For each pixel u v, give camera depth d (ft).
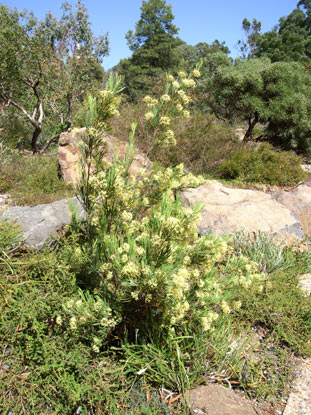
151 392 7.26
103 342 7.57
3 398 6.10
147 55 110.42
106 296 7.73
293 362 8.73
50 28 46.57
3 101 44.42
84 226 8.58
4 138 39.52
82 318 6.66
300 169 28.73
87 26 47.73
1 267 7.86
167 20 114.32
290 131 40.40
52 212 11.38
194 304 7.65
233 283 8.52
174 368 7.59
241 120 47.57
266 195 18.22
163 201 6.79
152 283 6.27
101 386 6.45
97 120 7.39
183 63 117.70
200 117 30.60
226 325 9.32
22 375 6.41
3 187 21.04
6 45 38.78
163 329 7.87
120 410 6.62
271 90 40.57
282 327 9.38
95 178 7.13
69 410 6.32
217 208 16.40
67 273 7.76
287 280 11.62
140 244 7.06
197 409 6.79
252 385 7.66
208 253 7.13
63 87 42.09
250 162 28.50
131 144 8.03
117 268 6.95
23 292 7.18
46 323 7.18
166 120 8.08
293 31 138.92
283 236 15.53
